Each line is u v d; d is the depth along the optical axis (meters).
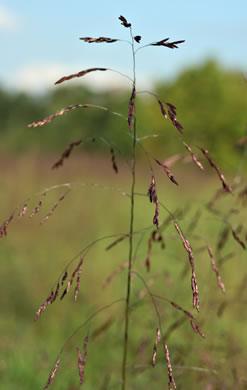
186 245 1.35
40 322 4.39
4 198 7.43
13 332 4.15
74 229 6.90
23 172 8.68
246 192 2.24
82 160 13.34
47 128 42.59
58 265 5.48
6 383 3.16
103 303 4.35
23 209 1.46
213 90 36.94
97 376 3.28
